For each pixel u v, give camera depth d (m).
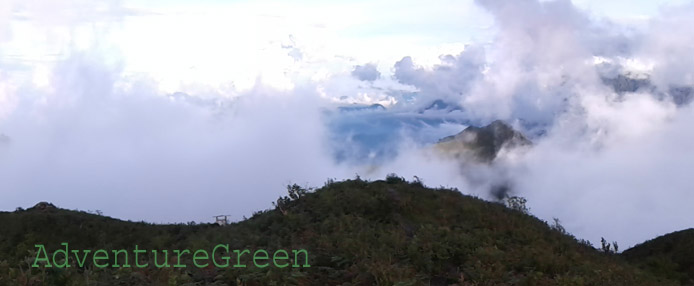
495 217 18.47
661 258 21.39
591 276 12.89
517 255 13.83
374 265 11.58
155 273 10.91
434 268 12.60
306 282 11.16
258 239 15.60
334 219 16.53
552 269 13.18
